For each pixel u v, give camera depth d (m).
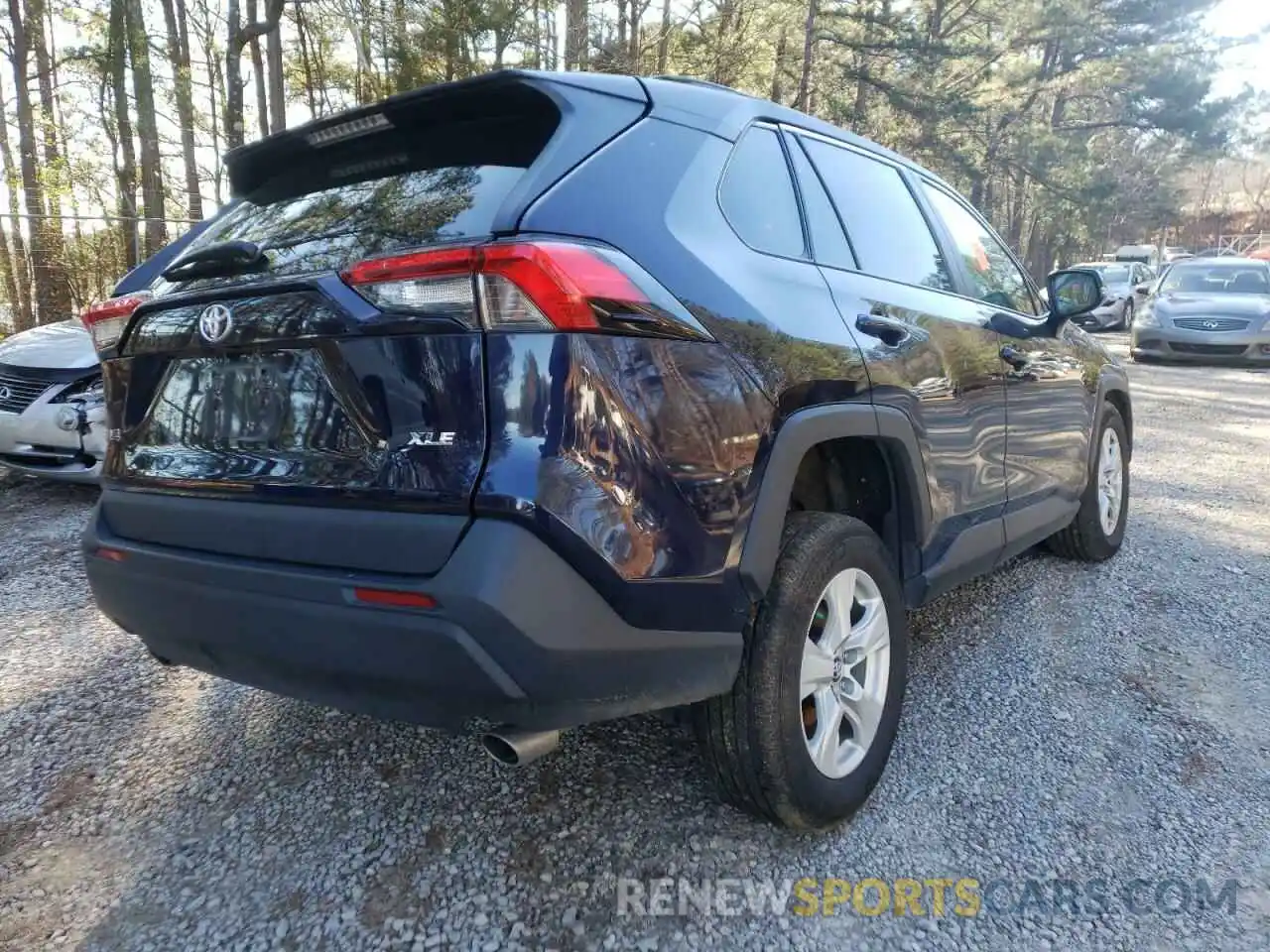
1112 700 3.04
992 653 3.41
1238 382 11.47
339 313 1.80
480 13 13.89
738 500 1.97
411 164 2.26
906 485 2.63
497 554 1.65
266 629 1.89
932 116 21.81
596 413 1.72
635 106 2.16
